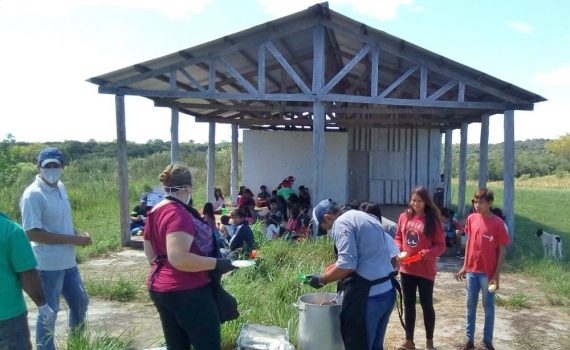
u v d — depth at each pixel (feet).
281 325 18.88
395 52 37.93
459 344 20.22
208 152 60.44
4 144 65.77
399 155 71.31
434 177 71.41
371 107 52.39
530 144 370.53
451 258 37.86
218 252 13.47
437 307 25.55
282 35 37.76
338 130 71.87
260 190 65.77
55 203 15.66
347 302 14.30
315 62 37.63
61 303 23.67
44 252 15.34
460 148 59.82
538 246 42.93
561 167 237.25
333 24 37.60
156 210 12.95
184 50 36.47
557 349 20.16
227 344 17.30
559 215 72.49
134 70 37.45
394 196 71.41
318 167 37.58
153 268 13.03
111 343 16.65
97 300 24.72
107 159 118.62
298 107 49.90
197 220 12.98
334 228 14.64
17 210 52.29
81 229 47.11
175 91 38.11
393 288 14.65
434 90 47.96
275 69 50.21
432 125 65.21
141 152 171.22
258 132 65.72
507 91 38.22
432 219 18.51
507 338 21.30
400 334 21.20
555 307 26.05
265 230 37.27
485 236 18.84
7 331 11.57
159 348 16.24
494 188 131.23
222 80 48.11
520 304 25.86
